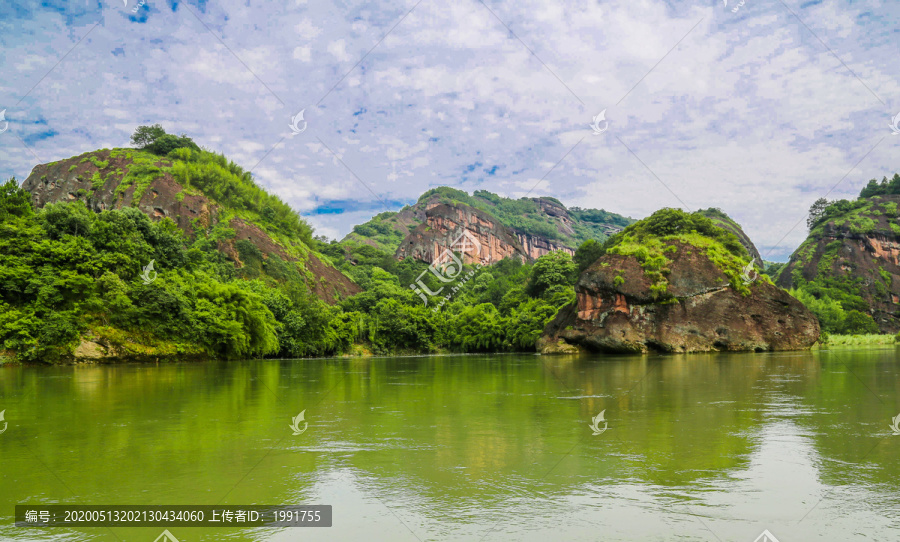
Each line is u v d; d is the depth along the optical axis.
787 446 10.90
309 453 10.74
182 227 121.62
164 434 12.86
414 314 101.50
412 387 25.08
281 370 40.22
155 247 62.12
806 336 65.12
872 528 6.57
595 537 6.34
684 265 65.75
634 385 24.25
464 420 14.71
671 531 6.50
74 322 46.53
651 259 66.56
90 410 17.17
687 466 9.45
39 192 133.25
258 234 129.38
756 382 24.41
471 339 101.88
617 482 8.54
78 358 45.62
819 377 26.56
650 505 7.45
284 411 16.83
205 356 57.62
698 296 64.38
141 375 33.78
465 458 10.20
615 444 11.27
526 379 29.14
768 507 7.32
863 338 100.75
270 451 10.95
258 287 82.75
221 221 125.19
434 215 194.00
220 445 11.57
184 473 9.34
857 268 144.12
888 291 139.12
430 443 11.62
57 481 8.90
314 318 84.50
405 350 100.62
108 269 51.72
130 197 125.38
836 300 134.88
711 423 13.62
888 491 7.98
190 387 25.33
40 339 44.16
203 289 61.12
